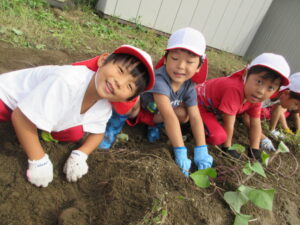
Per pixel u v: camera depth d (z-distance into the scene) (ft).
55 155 2.90
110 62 2.38
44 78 2.61
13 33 5.49
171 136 3.34
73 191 2.70
